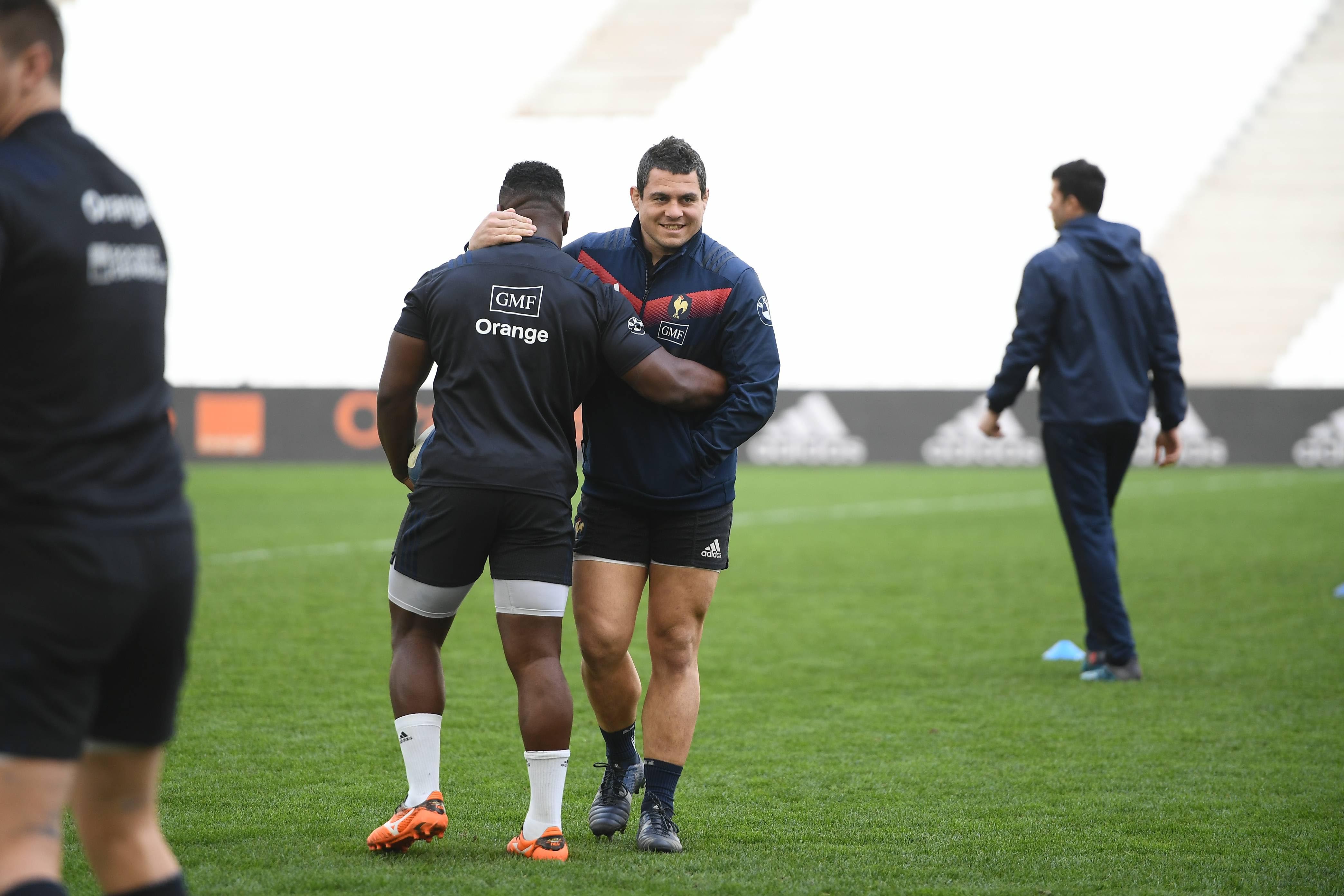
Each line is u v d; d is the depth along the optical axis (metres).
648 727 13.24
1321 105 125.38
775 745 17.48
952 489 63.50
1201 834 13.42
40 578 7.43
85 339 7.57
